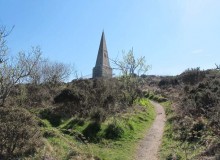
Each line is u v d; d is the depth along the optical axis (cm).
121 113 3297
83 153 1988
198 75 6112
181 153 2072
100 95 3269
